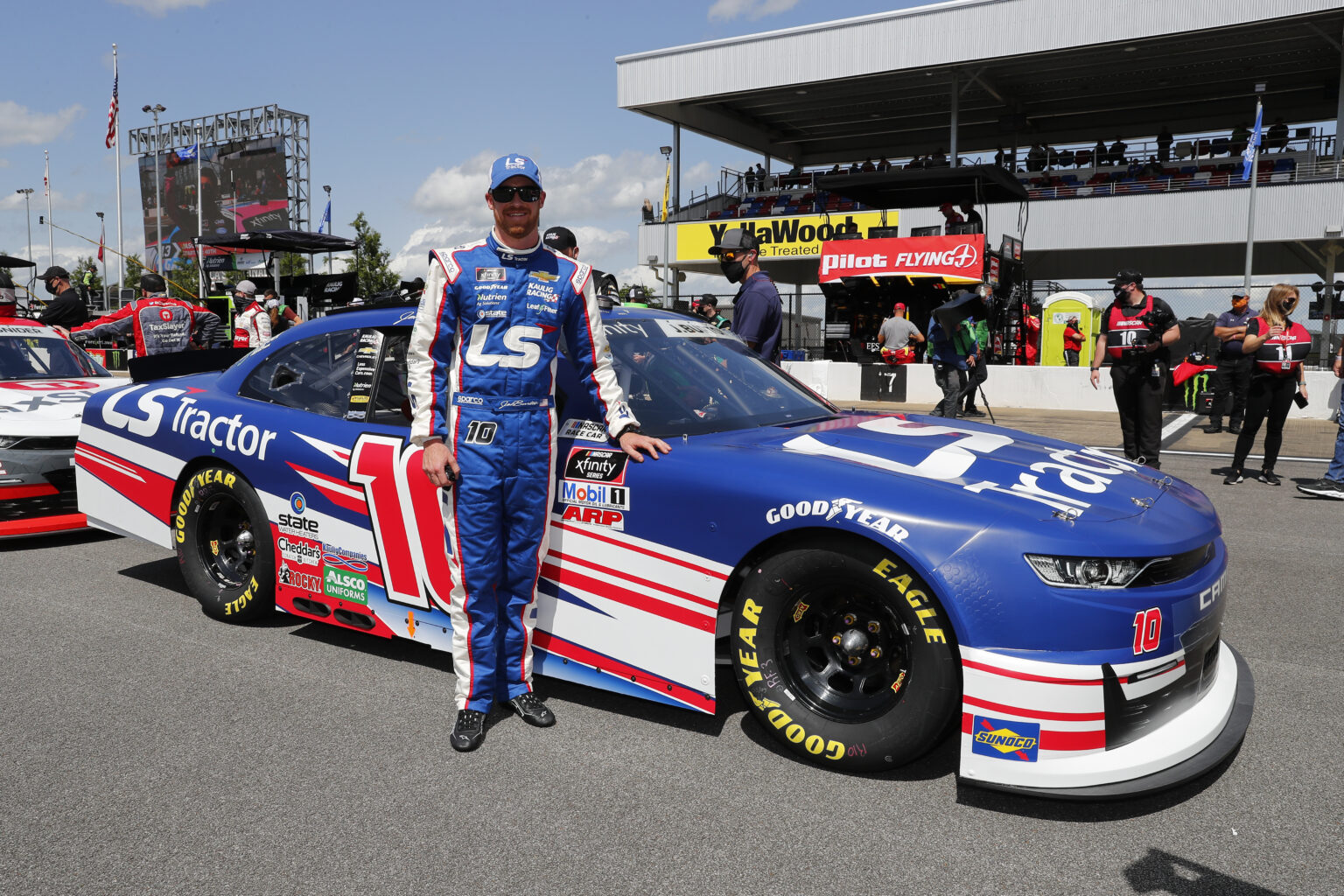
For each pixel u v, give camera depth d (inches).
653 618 110.7
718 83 1184.8
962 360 456.8
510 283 108.3
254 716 119.7
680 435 119.9
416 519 126.8
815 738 103.2
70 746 110.9
